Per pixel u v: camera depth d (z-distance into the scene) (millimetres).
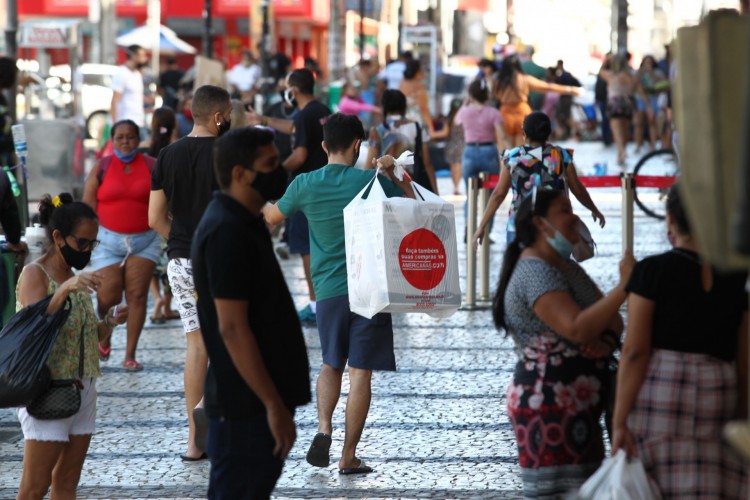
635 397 12734
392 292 18891
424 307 19047
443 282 19109
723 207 8531
